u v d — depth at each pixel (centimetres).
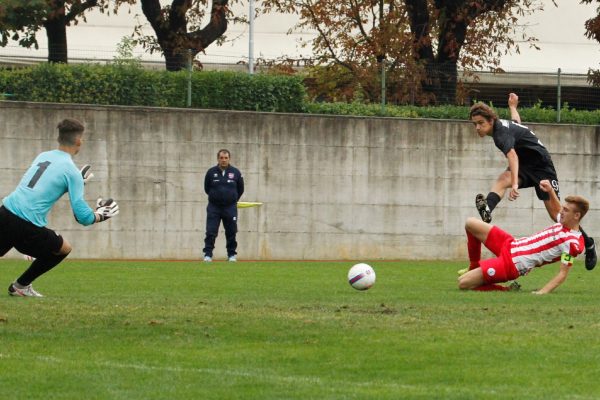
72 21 6862
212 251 5153
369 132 5853
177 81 5816
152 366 1819
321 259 5812
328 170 5816
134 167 5625
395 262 5456
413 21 6744
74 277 3809
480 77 7256
